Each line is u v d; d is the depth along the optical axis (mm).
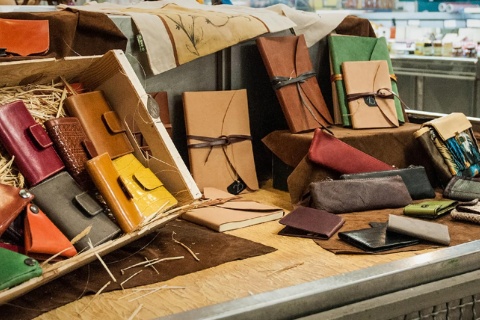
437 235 2191
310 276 1955
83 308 1761
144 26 2734
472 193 2658
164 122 2824
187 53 2832
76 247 1881
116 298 1820
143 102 2150
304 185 2701
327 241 2240
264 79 3170
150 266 2033
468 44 4684
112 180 2004
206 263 2053
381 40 3342
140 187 2119
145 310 1741
